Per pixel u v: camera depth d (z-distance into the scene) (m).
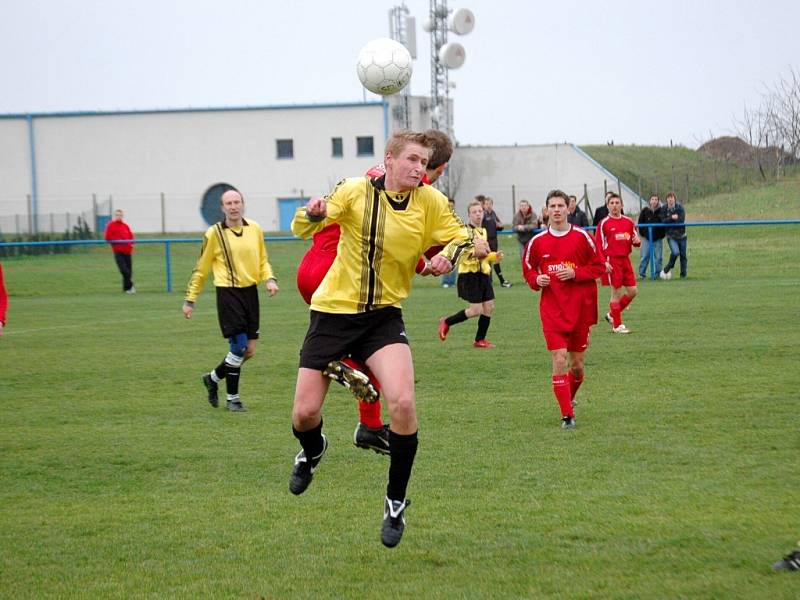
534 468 12.15
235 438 14.56
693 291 36.88
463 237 9.36
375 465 12.73
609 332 25.64
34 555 9.39
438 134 10.97
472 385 18.53
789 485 10.95
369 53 11.91
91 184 100.31
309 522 10.30
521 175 90.94
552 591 8.11
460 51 69.81
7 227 96.31
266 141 98.88
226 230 16.72
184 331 29.36
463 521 10.10
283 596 8.21
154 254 66.19
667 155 103.44
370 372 10.55
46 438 14.71
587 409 15.80
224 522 10.35
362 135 97.69
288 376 20.55
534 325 28.50
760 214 63.00
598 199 83.12
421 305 35.56
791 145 76.06
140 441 14.41
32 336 28.36
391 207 9.08
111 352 24.72
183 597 8.25
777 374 18.45
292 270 52.56
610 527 9.71
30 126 99.94
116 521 10.47
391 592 8.23
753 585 8.00
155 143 99.69
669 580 8.21
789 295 34.41
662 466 12.01
